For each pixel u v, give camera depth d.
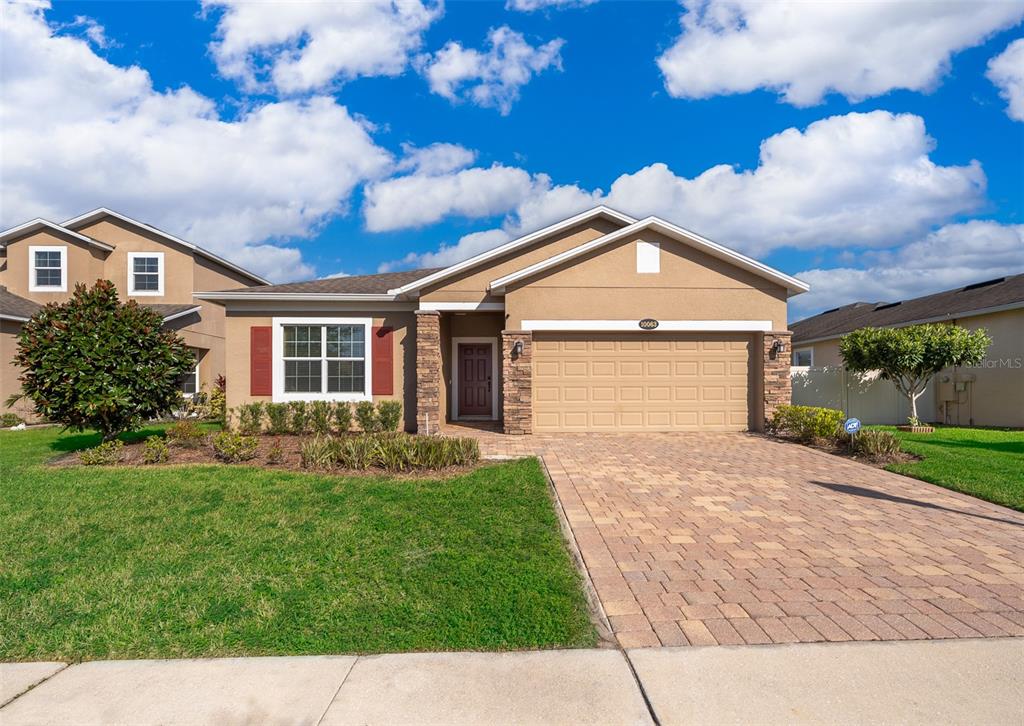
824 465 9.71
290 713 3.11
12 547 5.71
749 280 13.76
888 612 4.22
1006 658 3.60
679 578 4.87
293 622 4.11
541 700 3.20
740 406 13.95
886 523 6.42
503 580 4.77
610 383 13.89
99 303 10.88
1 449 12.05
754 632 3.93
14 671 3.57
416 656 3.67
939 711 3.09
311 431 14.30
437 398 14.12
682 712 3.08
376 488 7.86
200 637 3.92
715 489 7.98
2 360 16.95
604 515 6.72
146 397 11.00
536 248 14.69
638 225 13.41
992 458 9.88
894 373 14.97
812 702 3.16
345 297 14.61
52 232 20.34
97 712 3.13
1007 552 5.49
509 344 13.52
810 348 25.61
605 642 3.83
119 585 4.79
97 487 8.11
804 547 5.63
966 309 17.02
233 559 5.33
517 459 10.05
